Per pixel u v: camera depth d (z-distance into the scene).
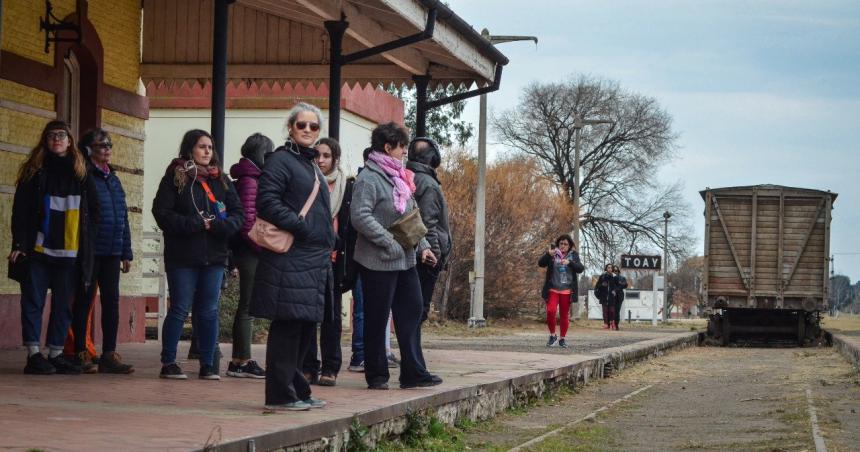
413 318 10.11
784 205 34.09
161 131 30.86
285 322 7.91
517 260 39.88
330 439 7.34
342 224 11.07
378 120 32.56
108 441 6.06
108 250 10.70
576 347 21.70
